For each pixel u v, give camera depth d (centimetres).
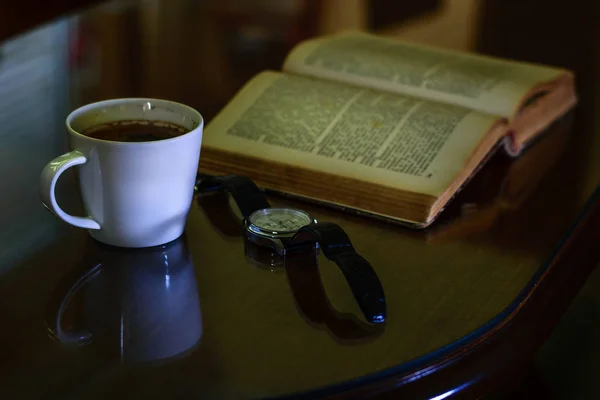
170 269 72
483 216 81
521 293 71
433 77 96
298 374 63
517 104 91
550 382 113
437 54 104
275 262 73
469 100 92
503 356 67
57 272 71
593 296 121
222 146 85
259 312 68
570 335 118
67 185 82
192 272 72
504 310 69
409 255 75
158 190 72
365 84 96
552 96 99
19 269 71
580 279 77
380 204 80
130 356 64
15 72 104
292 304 69
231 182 80
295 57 101
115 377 62
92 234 75
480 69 99
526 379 113
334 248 72
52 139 89
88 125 75
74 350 64
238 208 81
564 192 85
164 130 76
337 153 84
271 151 84
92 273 71
